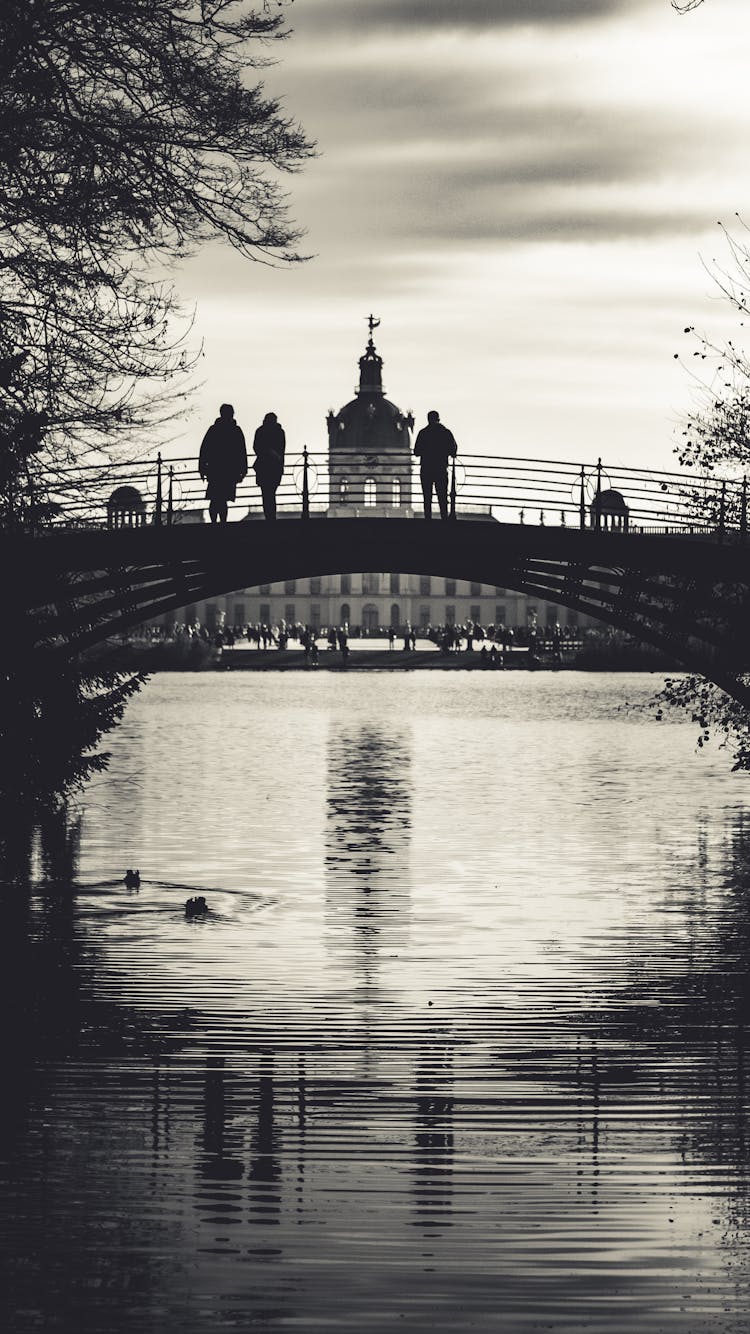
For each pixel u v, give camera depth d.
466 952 25.73
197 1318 12.54
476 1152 16.61
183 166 23.78
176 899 29.98
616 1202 15.26
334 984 23.56
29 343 24.14
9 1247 14.02
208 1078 19.06
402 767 55.91
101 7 22.70
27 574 28.33
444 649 146.12
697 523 33.75
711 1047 20.55
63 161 23.06
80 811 42.81
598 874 33.25
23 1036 20.78
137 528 33.19
